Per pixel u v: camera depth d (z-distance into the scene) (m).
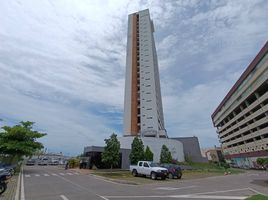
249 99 68.44
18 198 12.06
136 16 91.25
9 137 36.53
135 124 73.38
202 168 56.47
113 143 38.88
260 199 11.29
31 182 20.58
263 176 34.81
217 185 20.30
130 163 44.34
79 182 21.30
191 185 20.17
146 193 14.33
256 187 18.64
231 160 93.69
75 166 49.50
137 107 75.94
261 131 63.69
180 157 63.41
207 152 128.00
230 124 88.88
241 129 77.38
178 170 29.45
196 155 80.75
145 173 27.27
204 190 16.33
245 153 77.06
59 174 31.27
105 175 30.05
